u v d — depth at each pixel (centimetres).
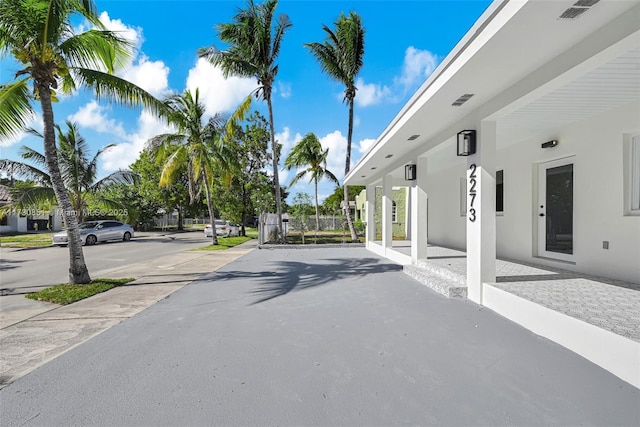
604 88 472
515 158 813
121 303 607
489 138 558
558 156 679
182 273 926
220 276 870
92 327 475
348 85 1845
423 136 769
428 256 949
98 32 764
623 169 543
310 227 2105
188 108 1758
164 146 1766
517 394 284
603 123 575
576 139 632
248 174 2550
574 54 370
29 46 719
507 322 468
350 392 291
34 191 1352
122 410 269
